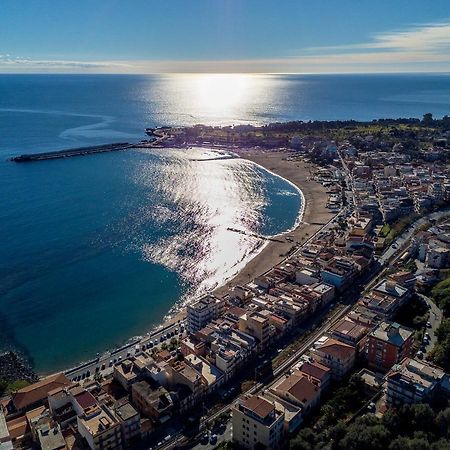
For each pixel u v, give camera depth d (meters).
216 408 140.38
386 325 160.50
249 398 126.38
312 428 125.62
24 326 195.50
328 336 167.00
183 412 138.75
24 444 126.19
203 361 157.00
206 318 183.38
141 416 136.62
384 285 199.25
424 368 132.88
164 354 163.38
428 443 107.56
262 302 192.88
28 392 141.75
